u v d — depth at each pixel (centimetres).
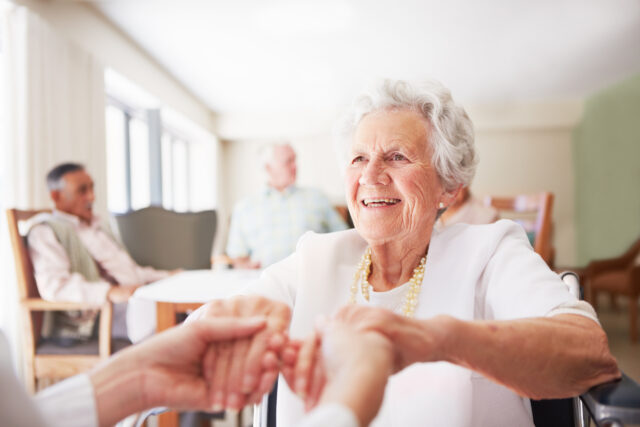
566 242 748
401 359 42
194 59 522
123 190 570
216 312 50
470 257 69
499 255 68
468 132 73
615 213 619
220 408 43
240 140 827
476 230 72
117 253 254
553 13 408
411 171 69
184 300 131
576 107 709
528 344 47
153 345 43
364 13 408
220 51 497
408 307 70
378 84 72
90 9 389
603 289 404
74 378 42
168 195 745
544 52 504
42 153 308
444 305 68
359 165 73
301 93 665
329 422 28
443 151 71
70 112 346
